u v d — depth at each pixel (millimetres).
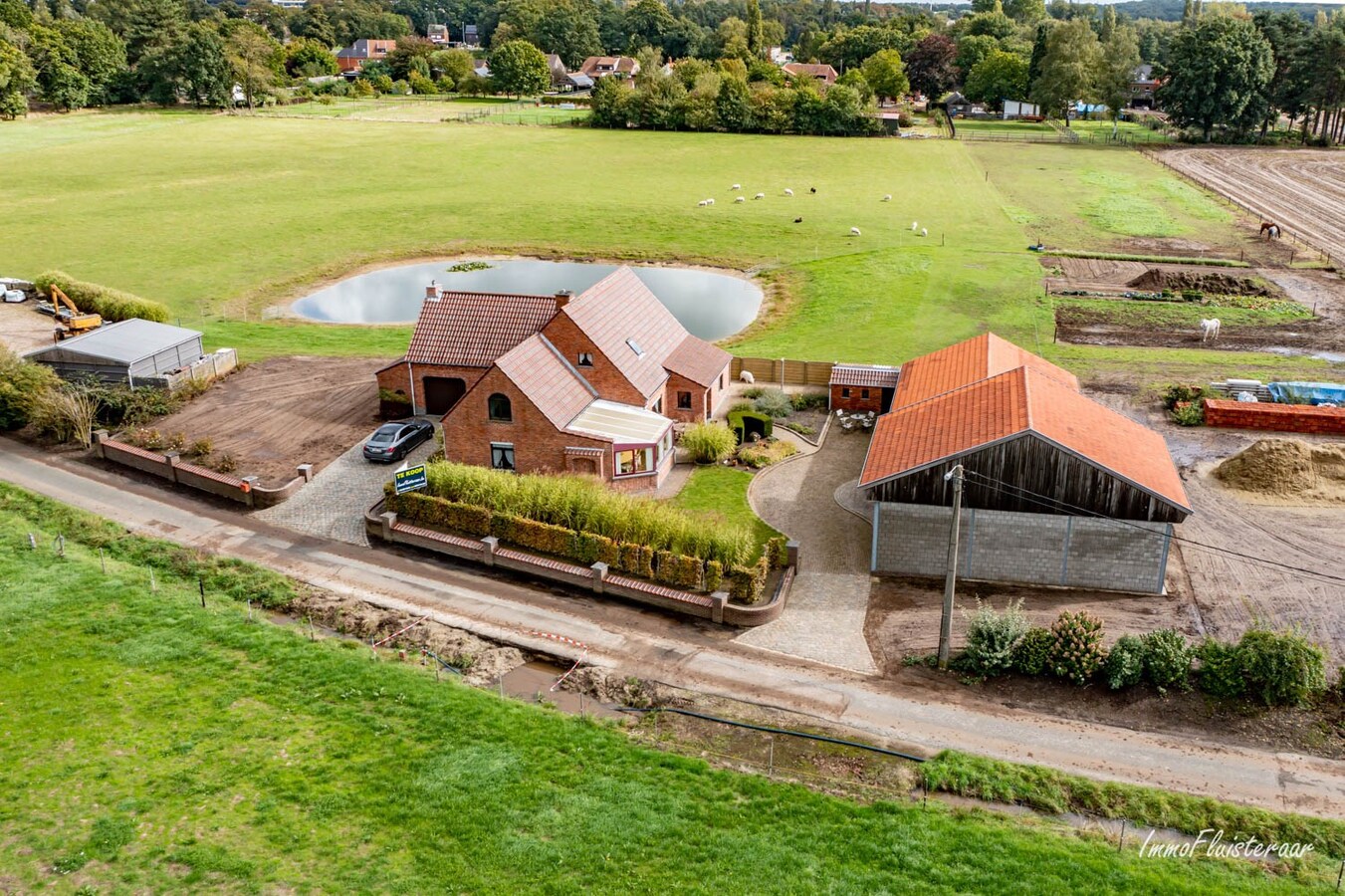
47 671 32281
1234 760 28922
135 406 53906
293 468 48969
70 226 99750
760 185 123812
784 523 44188
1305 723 30391
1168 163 139125
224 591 38375
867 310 75688
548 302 54406
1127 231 100500
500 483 42406
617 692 32406
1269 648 31000
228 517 44438
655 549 38938
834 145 156250
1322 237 96750
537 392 46938
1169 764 28750
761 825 26109
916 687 32625
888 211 109500
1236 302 76625
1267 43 152000
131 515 44406
